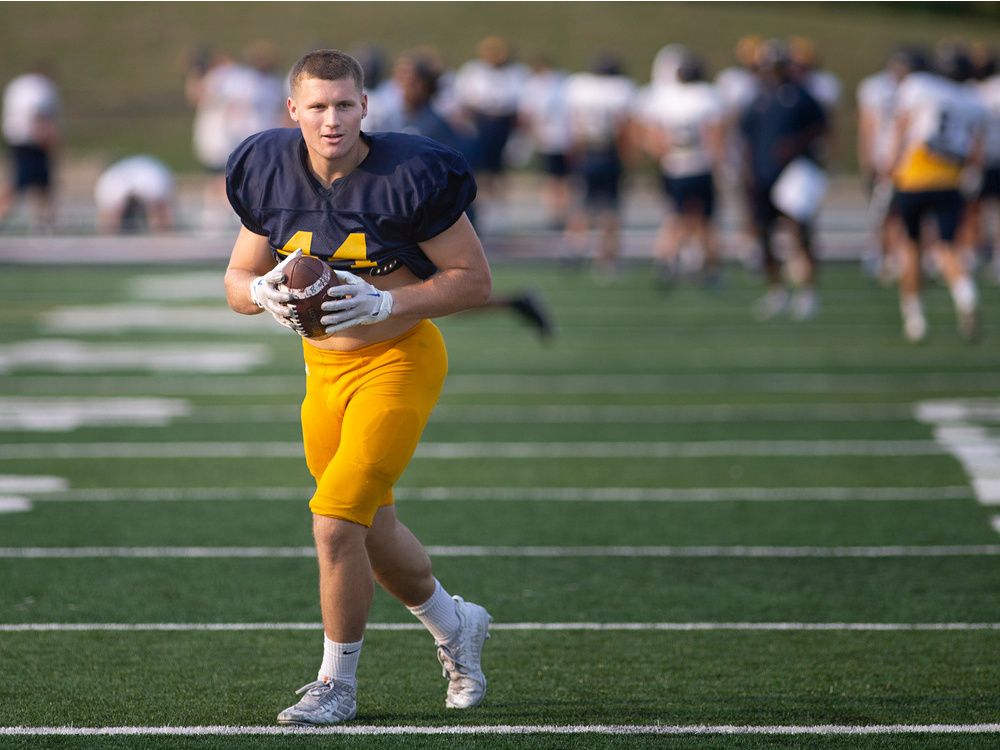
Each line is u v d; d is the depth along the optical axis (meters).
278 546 22.48
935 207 42.50
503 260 64.81
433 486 26.55
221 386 36.81
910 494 25.78
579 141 59.47
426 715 15.23
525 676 16.58
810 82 59.41
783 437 30.72
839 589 20.19
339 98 13.66
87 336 45.00
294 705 15.09
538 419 32.75
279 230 14.33
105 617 18.81
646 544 22.64
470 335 45.34
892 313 49.59
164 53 121.44
